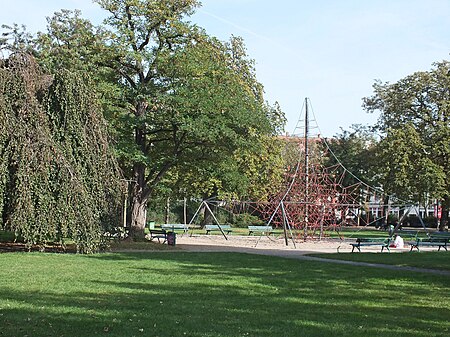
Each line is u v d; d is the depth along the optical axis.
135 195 26.62
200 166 27.45
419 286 13.45
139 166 26.64
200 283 12.92
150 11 25.52
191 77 25.09
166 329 7.94
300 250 25.56
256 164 41.53
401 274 15.68
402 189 41.00
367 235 40.59
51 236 18.38
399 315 9.65
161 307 9.66
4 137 17.72
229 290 11.98
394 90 45.97
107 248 21.05
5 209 17.69
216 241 31.09
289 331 8.05
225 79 27.30
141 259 18.30
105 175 20.03
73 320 8.37
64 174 18.23
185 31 26.23
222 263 17.75
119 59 25.56
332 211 38.16
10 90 18.42
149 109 26.09
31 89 18.75
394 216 58.91
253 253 22.53
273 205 36.62
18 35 24.73
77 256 18.44
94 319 8.47
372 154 51.62
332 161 58.84
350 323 8.77
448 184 40.81
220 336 7.63
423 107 44.75
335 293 11.99
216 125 23.98
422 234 42.31
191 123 23.45
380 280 14.37
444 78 43.47
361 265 18.11
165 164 27.12
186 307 9.74
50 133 18.86
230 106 24.89
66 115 19.23
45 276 13.24
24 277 12.96
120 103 25.11
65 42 25.33
